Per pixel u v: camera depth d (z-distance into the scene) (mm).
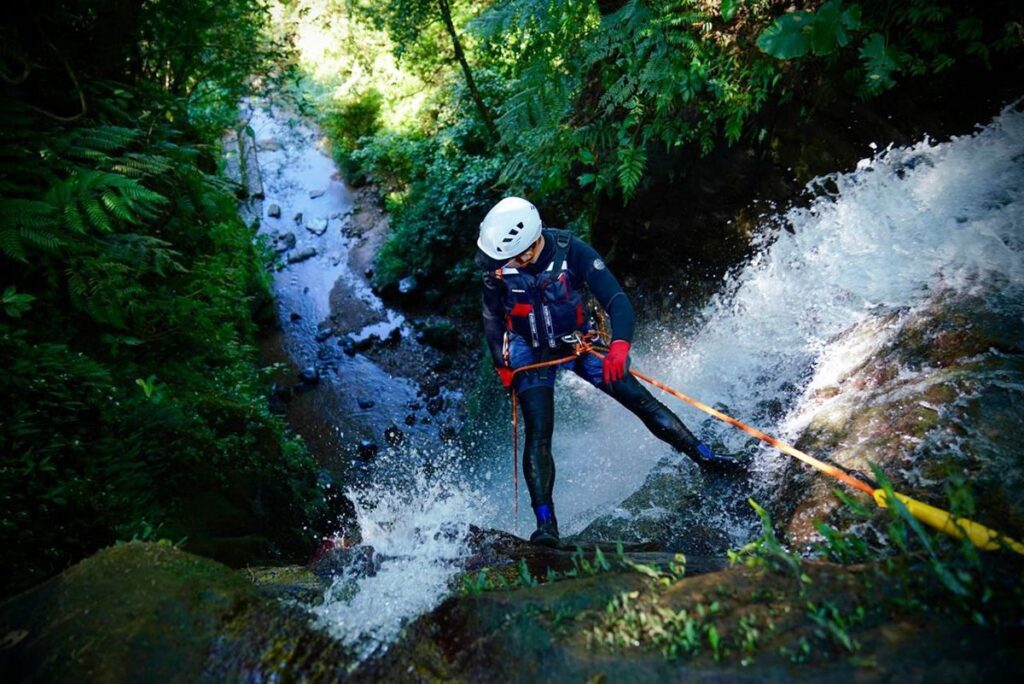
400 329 10102
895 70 4633
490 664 1998
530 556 3021
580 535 3834
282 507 5156
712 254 5797
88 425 4199
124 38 7391
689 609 1919
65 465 3883
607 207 6281
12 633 2201
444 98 11008
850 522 2748
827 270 4734
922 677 1592
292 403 8945
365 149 12500
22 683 2018
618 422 5445
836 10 2934
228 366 6656
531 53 5449
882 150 4914
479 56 9523
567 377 6102
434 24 9727
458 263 10078
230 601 2205
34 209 4836
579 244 3439
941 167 4547
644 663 1795
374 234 12227
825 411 3621
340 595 2514
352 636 2172
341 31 12352
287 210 13367
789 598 1889
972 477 2676
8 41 5879
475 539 3434
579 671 1840
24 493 3539
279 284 11297
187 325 6391
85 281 5176
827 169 5152
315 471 6281
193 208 7594
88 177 5254
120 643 2051
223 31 8805
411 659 2078
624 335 3312
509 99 5406
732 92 5055
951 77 4590
